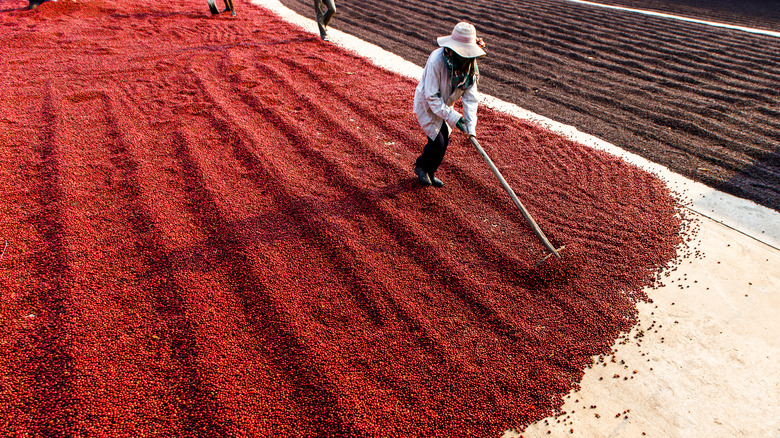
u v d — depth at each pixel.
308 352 2.98
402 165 5.13
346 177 4.86
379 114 6.35
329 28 10.70
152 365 2.83
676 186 4.91
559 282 3.62
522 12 12.67
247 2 12.80
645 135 6.03
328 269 3.67
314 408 2.67
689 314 3.41
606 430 2.66
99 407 2.58
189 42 8.98
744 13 14.27
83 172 4.65
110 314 3.14
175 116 5.96
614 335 3.23
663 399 2.82
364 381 2.83
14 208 4.08
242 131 5.63
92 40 8.76
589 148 5.57
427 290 3.53
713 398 2.83
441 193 4.69
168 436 2.48
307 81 7.41
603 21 11.97
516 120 6.32
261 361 2.91
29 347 2.88
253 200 4.43
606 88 7.61
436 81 3.93
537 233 3.70
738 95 7.28
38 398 2.60
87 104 6.14
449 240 4.05
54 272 3.46
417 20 11.70
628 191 4.79
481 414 2.70
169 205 4.28
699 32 11.10
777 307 3.47
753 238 4.16
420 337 3.14
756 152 5.56
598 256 3.92
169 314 3.18
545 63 8.78
